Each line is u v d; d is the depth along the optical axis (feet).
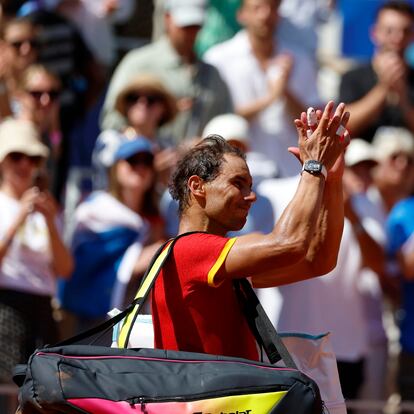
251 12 92.43
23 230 73.00
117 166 78.89
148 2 108.58
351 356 75.00
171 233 79.51
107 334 43.65
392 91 94.22
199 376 37.91
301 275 44.45
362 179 86.94
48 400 37.17
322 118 40.40
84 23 95.30
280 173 90.07
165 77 90.43
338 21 113.29
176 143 88.17
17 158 74.18
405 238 82.94
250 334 41.09
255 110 90.43
